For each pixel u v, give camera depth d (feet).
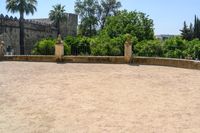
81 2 314.76
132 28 232.73
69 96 44.70
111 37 235.40
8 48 214.90
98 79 59.31
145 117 34.17
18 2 214.69
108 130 29.73
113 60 88.89
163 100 42.32
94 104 40.06
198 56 240.32
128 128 30.32
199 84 53.93
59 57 92.89
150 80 58.23
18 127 30.83
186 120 33.01
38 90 49.06
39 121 32.81
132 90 48.98
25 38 239.71
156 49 218.38
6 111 36.78
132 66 80.74
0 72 69.26
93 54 221.87
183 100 42.27
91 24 314.55
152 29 240.94
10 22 217.15
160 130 29.71
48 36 277.85
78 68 76.84
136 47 216.13
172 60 80.12
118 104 40.04
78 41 243.81
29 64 86.74
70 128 30.48
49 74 66.18
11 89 49.93
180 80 58.18
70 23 326.85
